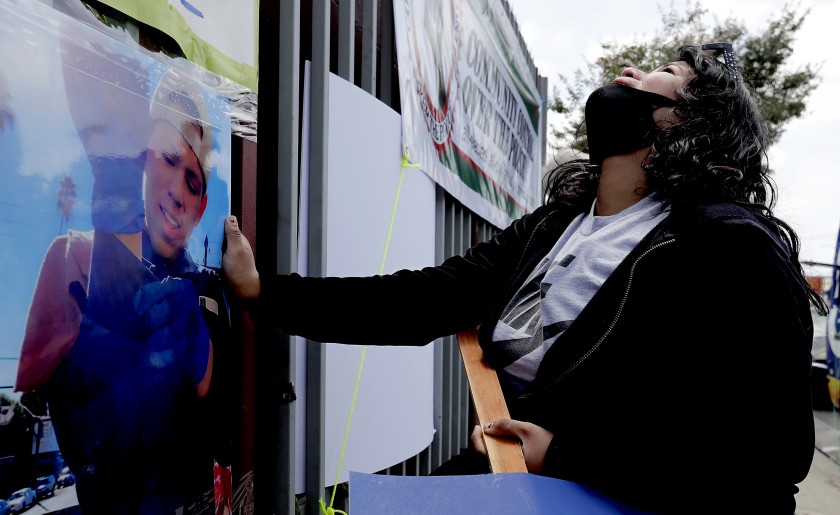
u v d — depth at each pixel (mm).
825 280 6688
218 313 1120
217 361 1116
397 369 2307
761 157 1098
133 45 877
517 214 5301
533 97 6109
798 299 853
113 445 831
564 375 986
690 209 938
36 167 703
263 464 1595
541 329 1072
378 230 2191
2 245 662
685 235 914
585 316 984
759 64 10320
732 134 1024
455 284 1267
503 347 1126
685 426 847
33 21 698
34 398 705
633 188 1077
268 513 1591
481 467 1103
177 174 984
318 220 1818
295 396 1587
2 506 664
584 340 979
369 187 2127
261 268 1765
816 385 8641
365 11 2291
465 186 3408
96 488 802
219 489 1121
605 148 1093
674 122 1043
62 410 746
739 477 805
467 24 3438
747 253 843
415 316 1227
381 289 1227
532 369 1072
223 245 1143
